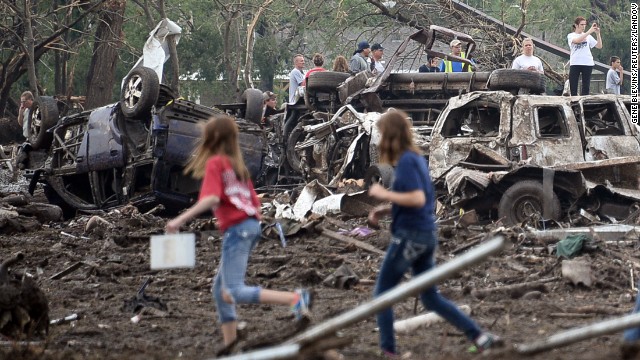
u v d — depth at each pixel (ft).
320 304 68.28
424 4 227.20
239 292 49.06
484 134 117.60
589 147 112.16
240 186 49.98
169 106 127.03
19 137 219.00
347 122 132.67
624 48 283.79
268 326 61.46
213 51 299.79
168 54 194.90
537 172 106.22
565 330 57.47
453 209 110.42
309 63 333.01
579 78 154.81
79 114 140.26
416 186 46.75
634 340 46.24
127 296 74.74
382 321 49.60
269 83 322.34
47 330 60.39
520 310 64.13
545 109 114.52
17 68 227.61
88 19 253.85
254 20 266.16
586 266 72.90
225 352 50.16
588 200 107.55
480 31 218.59
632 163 107.34
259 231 50.44
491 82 131.64
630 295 69.56
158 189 126.93
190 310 68.39
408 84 142.92
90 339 59.57
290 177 153.07
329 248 90.58
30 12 220.64
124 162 130.52
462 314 47.88
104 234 107.86
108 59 235.20
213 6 297.33
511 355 44.86
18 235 112.68
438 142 114.52
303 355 41.55
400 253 47.42
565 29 297.94
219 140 50.08
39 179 145.48
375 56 164.86
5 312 58.75
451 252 87.40
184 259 46.14
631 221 104.37
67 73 274.36
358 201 111.86
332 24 289.33
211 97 323.37
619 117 114.93
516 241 90.74
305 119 153.28
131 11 282.15
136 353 54.80
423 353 51.21
